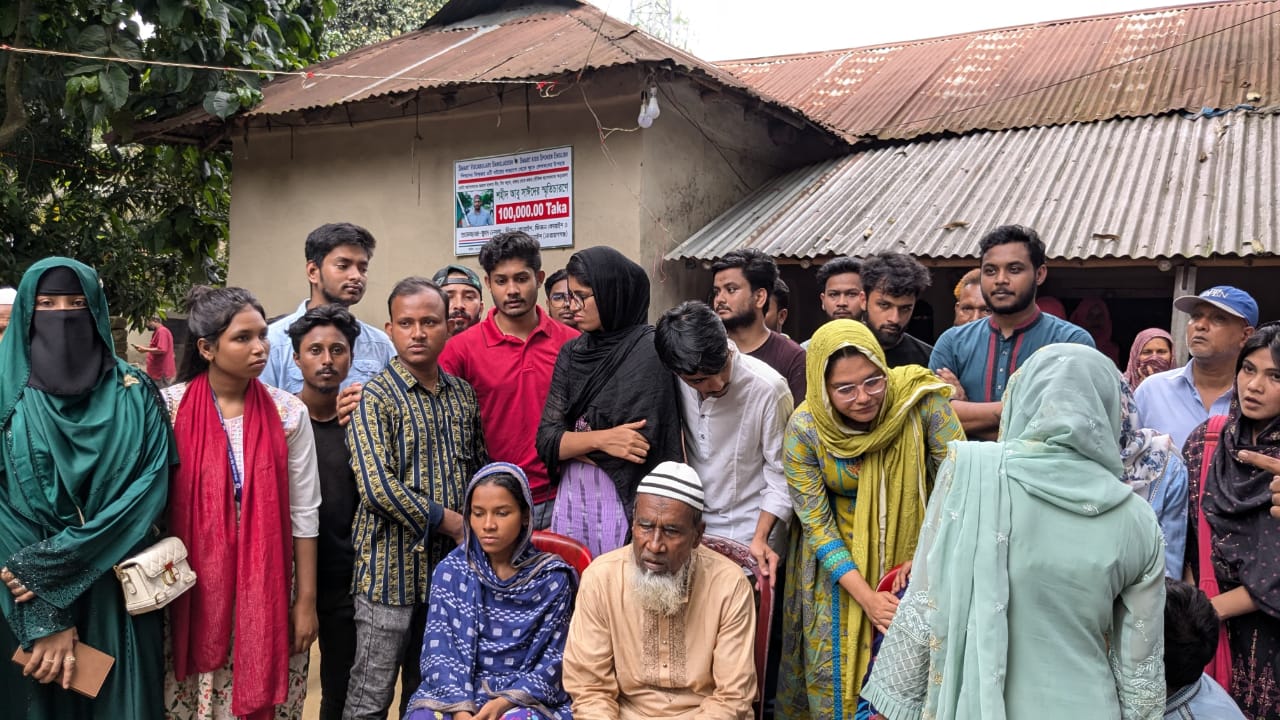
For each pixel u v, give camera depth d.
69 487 2.42
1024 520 1.80
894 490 2.56
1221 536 2.53
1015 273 3.28
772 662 3.11
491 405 3.32
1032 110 8.00
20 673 2.53
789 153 8.11
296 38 7.72
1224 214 5.72
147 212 8.05
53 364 2.47
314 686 4.14
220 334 2.63
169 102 6.89
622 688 2.56
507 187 6.45
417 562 2.96
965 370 3.52
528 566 2.81
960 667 1.82
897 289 3.56
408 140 6.79
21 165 7.09
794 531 2.85
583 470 2.88
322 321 3.09
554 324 3.48
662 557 2.40
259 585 2.66
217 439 2.70
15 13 6.09
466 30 8.19
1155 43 8.85
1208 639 1.95
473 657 2.71
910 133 8.02
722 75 6.28
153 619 2.57
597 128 6.12
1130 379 4.00
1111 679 1.78
